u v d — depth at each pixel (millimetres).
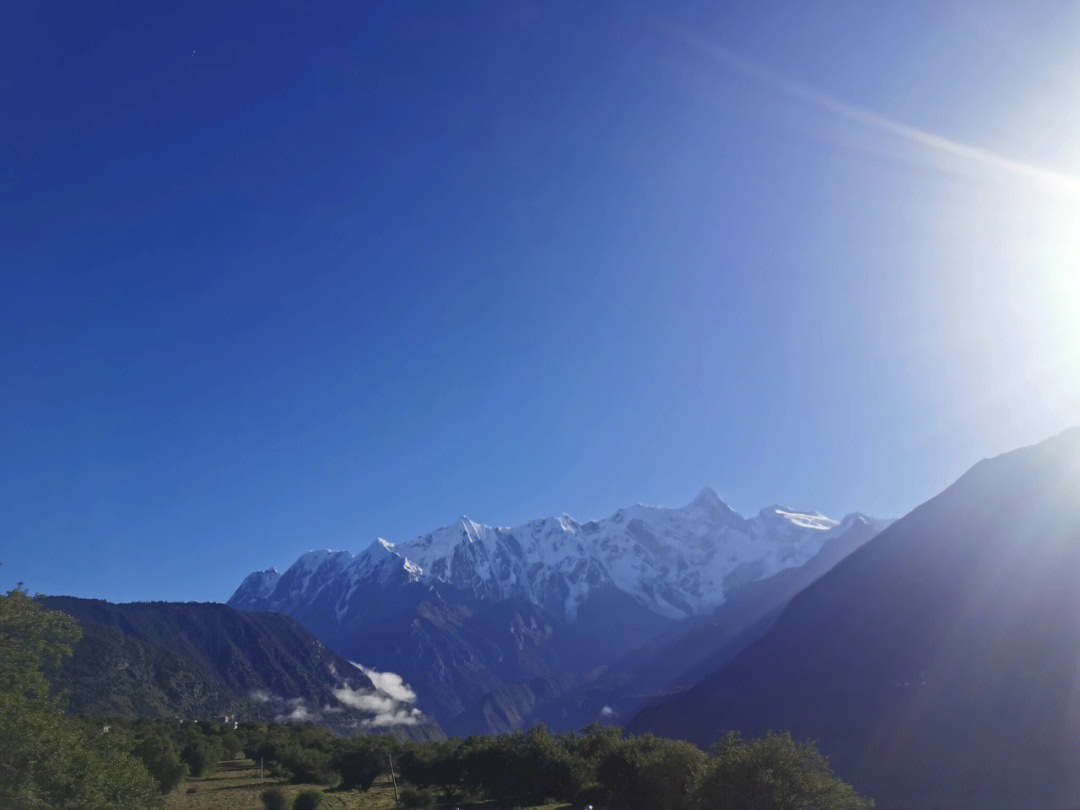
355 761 113125
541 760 89062
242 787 104938
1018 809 85875
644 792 71625
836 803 45500
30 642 39312
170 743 94562
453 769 98938
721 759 48938
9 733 33906
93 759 37562
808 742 49031
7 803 32969
